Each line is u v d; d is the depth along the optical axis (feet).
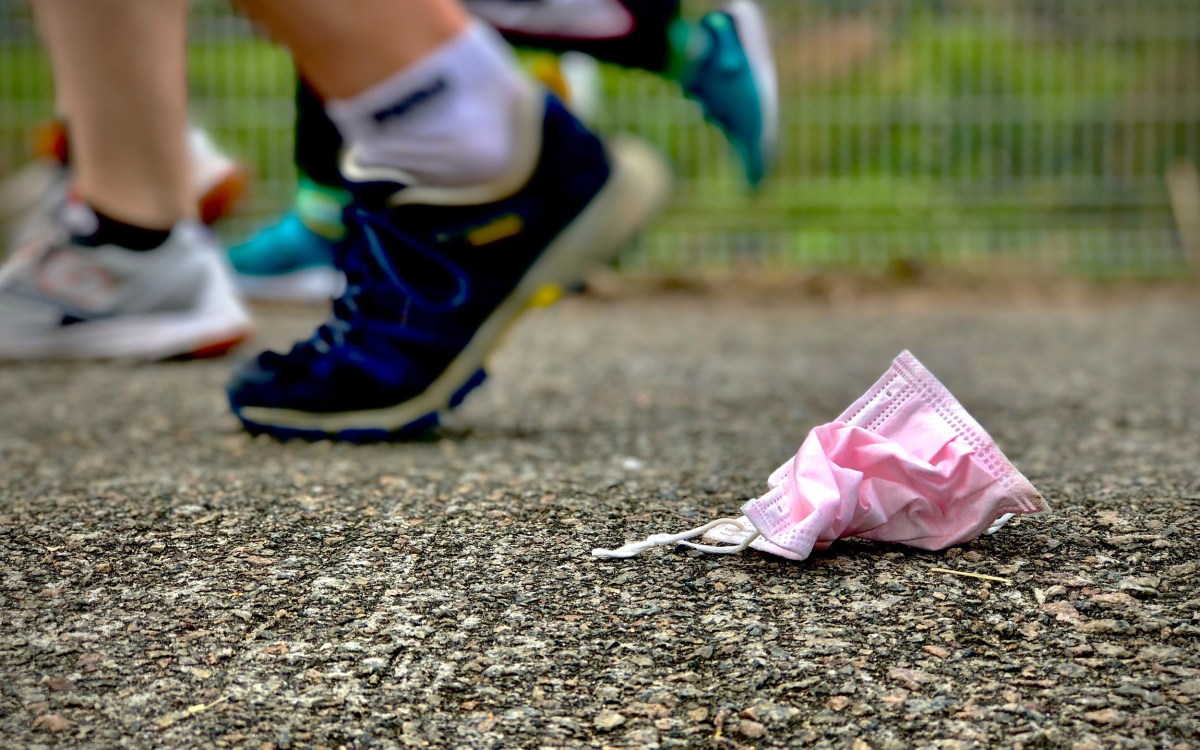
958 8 16.49
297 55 4.89
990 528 3.76
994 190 15.79
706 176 15.66
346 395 5.48
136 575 3.56
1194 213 15.53
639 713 2.75
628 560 3.64
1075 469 4.90
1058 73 16.28
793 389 7.69
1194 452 5.29
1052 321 12.16
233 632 3.17
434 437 5.75
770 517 3.50
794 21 16.21
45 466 5.11
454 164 5.04
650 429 6.12
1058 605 3.24
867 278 15.44
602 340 10.53
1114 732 2.61
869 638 3.08
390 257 5.28
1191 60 15.70
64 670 2.95
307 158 7.95
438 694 2.85
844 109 15.89
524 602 3.34
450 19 4.88
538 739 2.65
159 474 4.87
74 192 8.32
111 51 7.14
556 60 8.02
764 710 2.75
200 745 2.62
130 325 8.47
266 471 4.90
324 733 2.68
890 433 3.66
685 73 6.65
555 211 5.23
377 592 3.43
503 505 4.26
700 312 13.20
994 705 2.73
